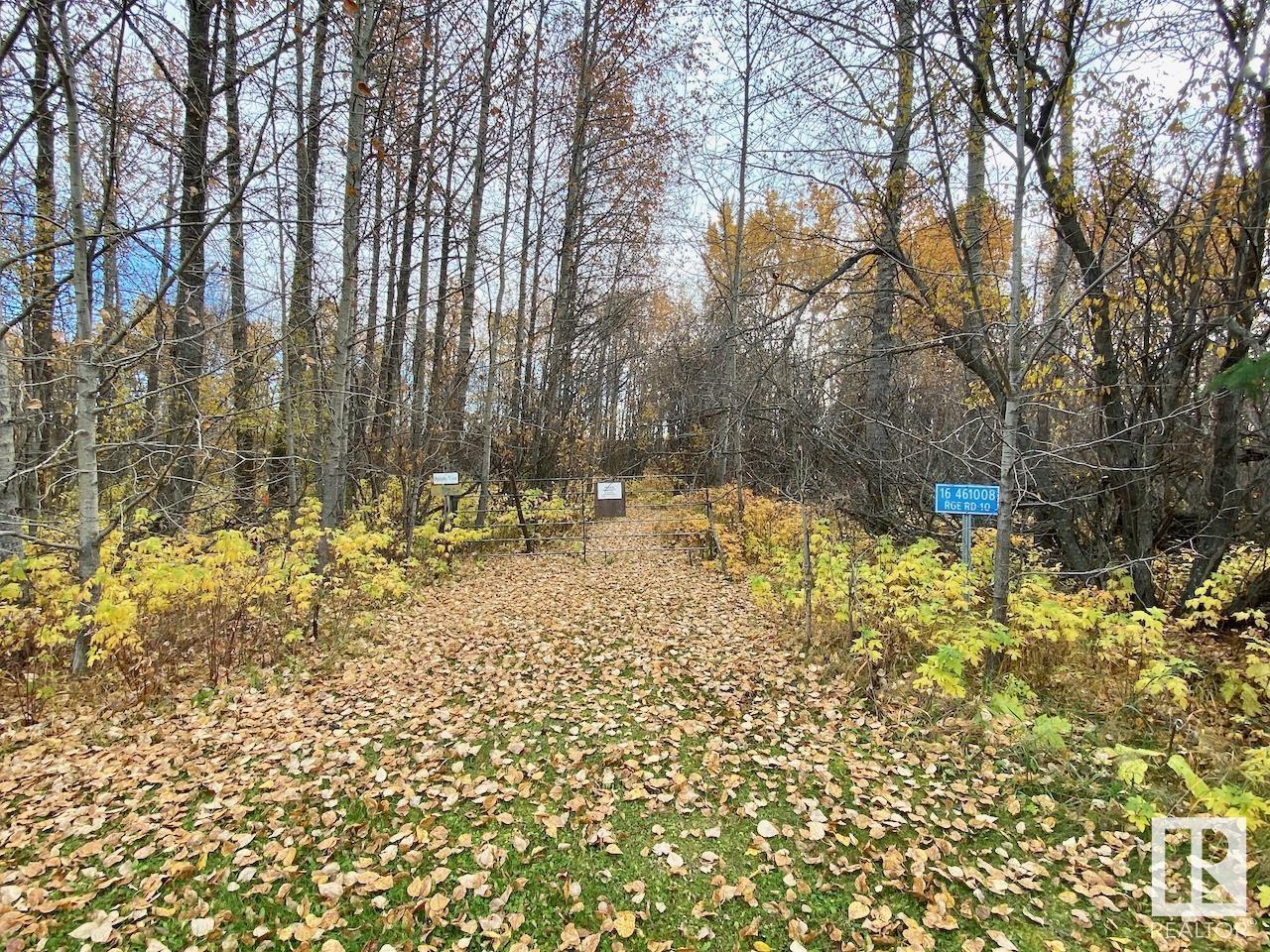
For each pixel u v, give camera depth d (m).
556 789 3.47
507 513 11.74
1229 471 5.22
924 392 10.18
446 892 2.71
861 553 6.33
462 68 9.09
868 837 3.04
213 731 4.15
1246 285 4.74
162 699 4.60
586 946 2.42
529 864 2.89
